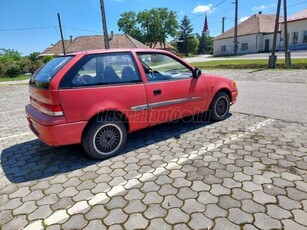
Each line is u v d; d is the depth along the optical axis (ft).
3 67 87.81
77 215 7.71
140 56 12.60
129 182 9.48
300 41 113.50
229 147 12.18
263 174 9.49
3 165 11.57
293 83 31.65
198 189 8.73
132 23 207.72
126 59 12.04
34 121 11.09
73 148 13.09
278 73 42.96
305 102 20.84
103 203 8.25
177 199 8.23
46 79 10.44
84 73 10.75
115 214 7.66
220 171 9.89
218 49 164.86
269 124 15.43
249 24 145.89
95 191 8.99
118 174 10.15
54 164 11.40
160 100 12.91
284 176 9.27
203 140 13.33
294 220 7.00
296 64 50.98
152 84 12.57
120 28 212.84
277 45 127.54
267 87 29.94
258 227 6.79
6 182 10.00
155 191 8.77
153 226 7.04
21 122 19.62
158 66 13.25
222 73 50.08
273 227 6.77
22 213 7.94
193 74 14.51
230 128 15.06
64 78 10.21
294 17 115.65
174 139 13.70
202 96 15.02
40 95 10.54
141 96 12.13
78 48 146.41
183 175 9.75
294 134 13.50
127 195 8.64
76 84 10.43
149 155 11.80
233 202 7.91
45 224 7.37
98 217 7.56
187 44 230.89
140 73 12.30
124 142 12.15
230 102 17.15
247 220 7.08
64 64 10.62
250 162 10.50
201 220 7.18
